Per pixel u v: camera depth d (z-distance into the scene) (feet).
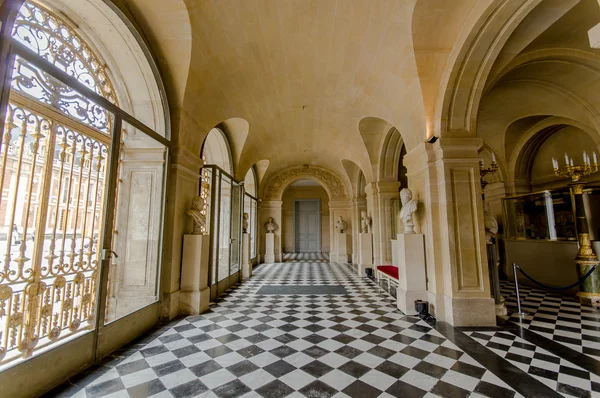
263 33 13.34
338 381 7.50
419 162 14.66
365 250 27.58
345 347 9.85
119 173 12.94
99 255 9.23
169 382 7.46
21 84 7.48
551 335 10.93
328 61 15.57
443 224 12.96
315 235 53.67
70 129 9.21
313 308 15.26
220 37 12.85
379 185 24.90
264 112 21.26
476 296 12.26
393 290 20.15
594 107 16.48
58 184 8.68
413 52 12.49
